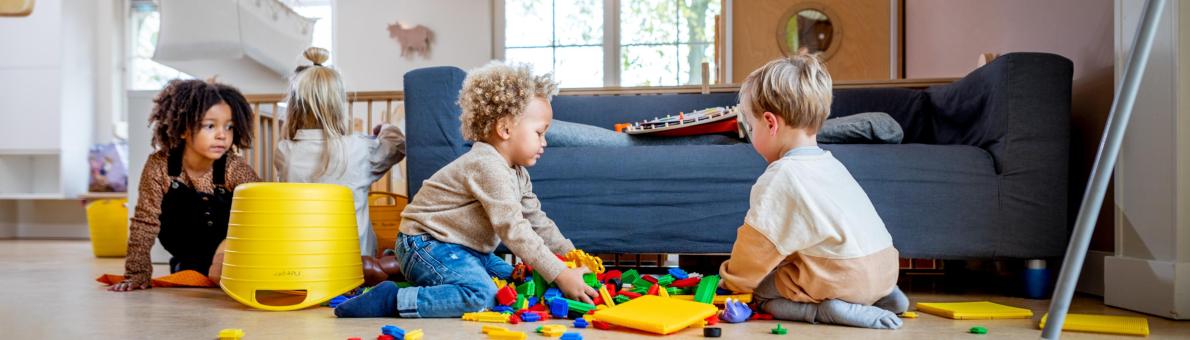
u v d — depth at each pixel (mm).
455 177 1549
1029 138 1763
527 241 1451
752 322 1391
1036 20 2203
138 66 5000
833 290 1326
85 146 4730
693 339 1205
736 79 3828
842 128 1841
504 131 1532
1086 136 1913
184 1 3271
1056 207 1766
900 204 1755
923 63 3391
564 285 1429
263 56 3443
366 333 1287
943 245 1755
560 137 1915
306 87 2098
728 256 2637
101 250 3303
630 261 2881
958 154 1790
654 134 1969
